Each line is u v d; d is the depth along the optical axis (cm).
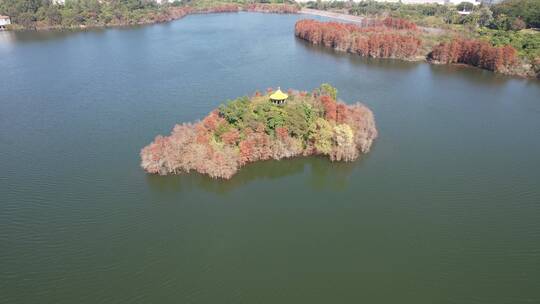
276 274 9750
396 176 13638
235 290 9306
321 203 12338
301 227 11306
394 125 17225
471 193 12769
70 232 10975
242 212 11919
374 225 11381
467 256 10312
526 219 11644
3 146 15438
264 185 13238
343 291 9288
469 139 16175
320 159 14375
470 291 9306
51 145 15462
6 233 10881
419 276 9712
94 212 11762
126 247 10512
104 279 9562
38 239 10706
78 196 12431
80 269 9825
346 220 11581
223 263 10056
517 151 15325
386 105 19338
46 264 9938
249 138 13938
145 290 9294
